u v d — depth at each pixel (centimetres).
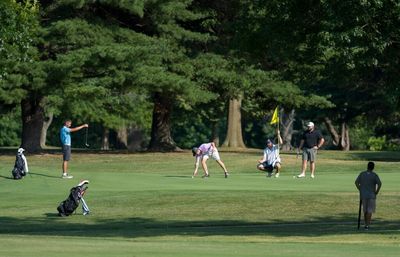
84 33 8888
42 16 9038
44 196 5647
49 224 4534
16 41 6238
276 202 5116
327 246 3056
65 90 8800
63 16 9112
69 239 3384
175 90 9069
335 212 4916
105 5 9194
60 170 7144
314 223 4522
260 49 4294
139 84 8919
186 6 9356
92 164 8731
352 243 3331
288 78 4800
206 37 9450
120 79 8794
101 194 5538
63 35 8775
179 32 9338
